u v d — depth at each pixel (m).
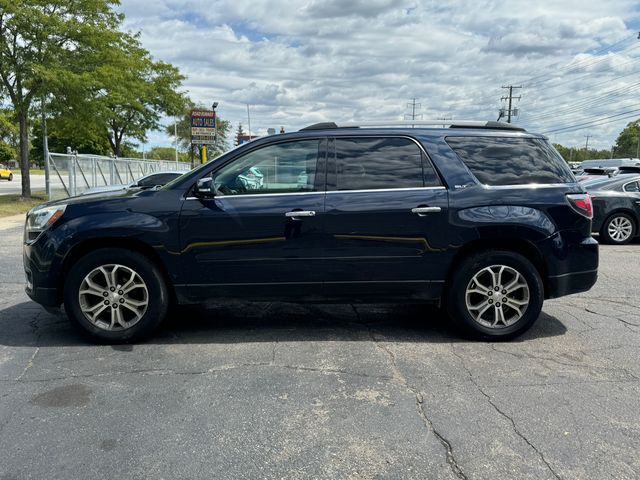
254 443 3.00
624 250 10.16
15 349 4.47
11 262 8.58
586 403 3.49
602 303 6.08
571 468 2.76
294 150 4.62
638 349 4.52
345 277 4.57
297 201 4.50
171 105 34.41
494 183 4.63
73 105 19.59
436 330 5.05
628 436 3.08
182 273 4.52
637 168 11.73
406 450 2.93
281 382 3.82
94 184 22.80
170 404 3.47
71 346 4.55
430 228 4.53
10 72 18.38
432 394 3.63
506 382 3.82
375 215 4.49
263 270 4.54
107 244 4.57
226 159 4.60
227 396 3.60
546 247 4.61
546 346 4.59
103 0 19.97
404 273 4.59
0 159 66.25
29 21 17.69
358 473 2.72
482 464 2.80
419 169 4.61
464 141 4.74
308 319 5.39
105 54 20.39
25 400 3.52
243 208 4.47
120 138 34.84
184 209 4.47
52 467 2.76
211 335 4.87
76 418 3.28
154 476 2.69
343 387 3.74
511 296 4.70
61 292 4.60
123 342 4.59
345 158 4.62
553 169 4.77
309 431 3.14
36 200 20.41
